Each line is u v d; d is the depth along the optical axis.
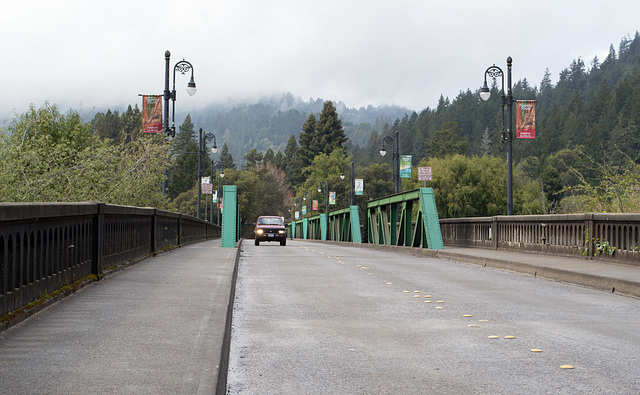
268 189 161.50
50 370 4.61
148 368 4.71
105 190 22.03
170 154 25.34
